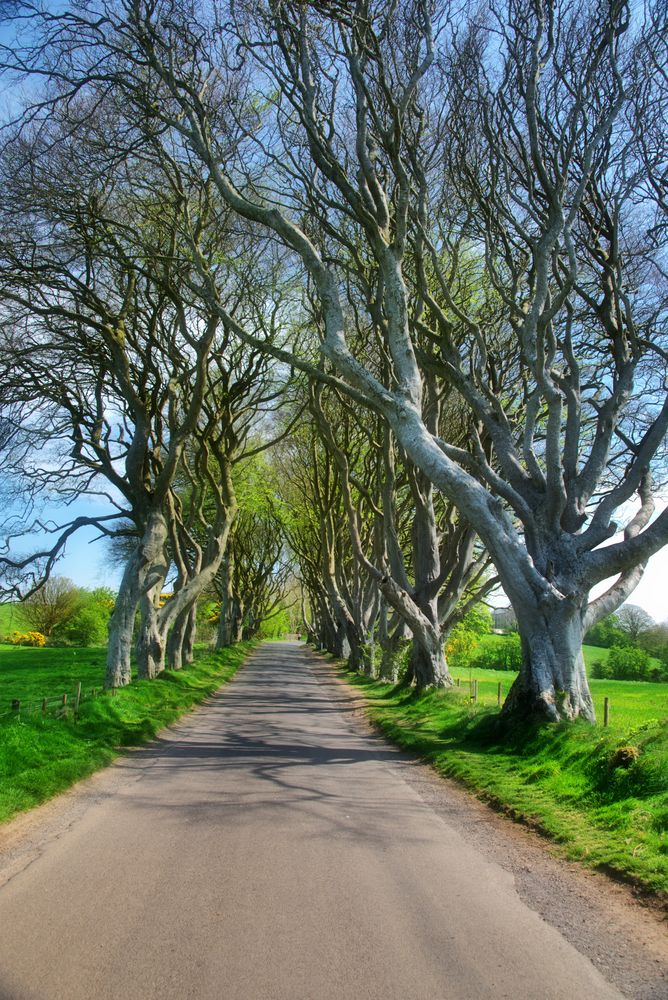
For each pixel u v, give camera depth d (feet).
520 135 46.11
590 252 48.78
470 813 27.12
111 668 63.57
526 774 32.04
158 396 76.07
